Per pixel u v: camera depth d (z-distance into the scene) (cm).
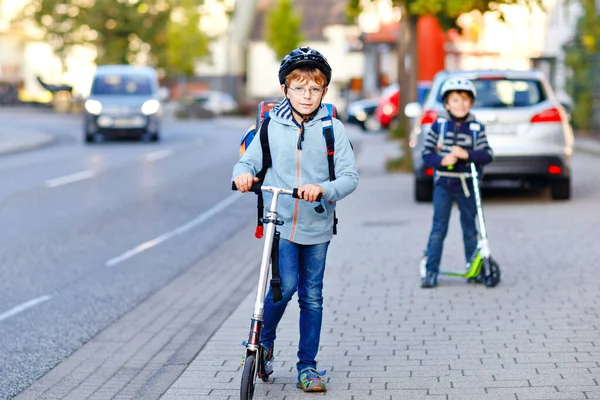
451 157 1066
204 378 776
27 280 1271
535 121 1762
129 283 1252
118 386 812
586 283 1103
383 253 1344
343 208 1859
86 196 2184
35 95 9675
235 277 1278
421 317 962
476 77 1798
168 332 996
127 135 3991
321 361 814
